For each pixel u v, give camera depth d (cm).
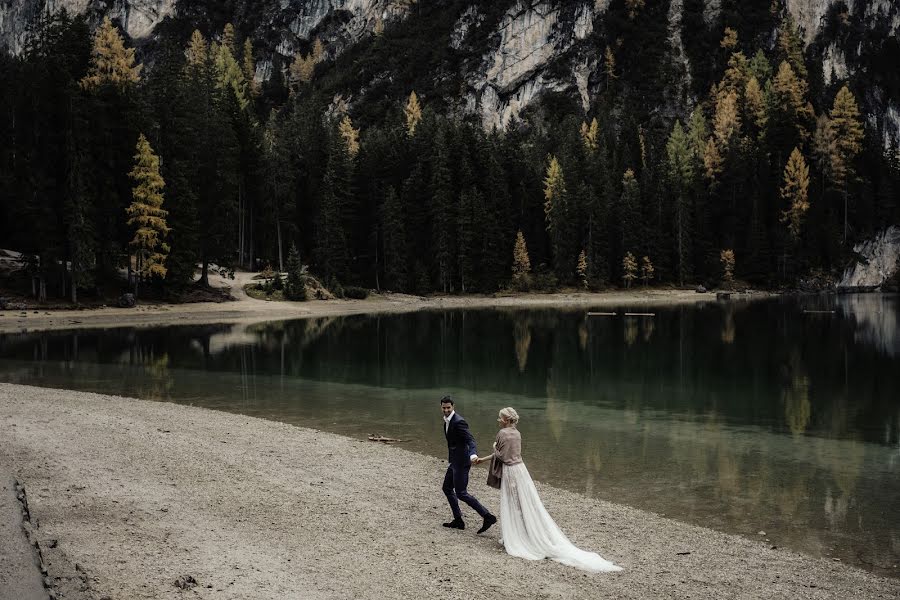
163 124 6831
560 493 1251
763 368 3206
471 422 1958
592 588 800
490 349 3969
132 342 4038
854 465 1503
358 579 791
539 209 11306
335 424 1888
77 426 1631
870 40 16775
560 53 18962
